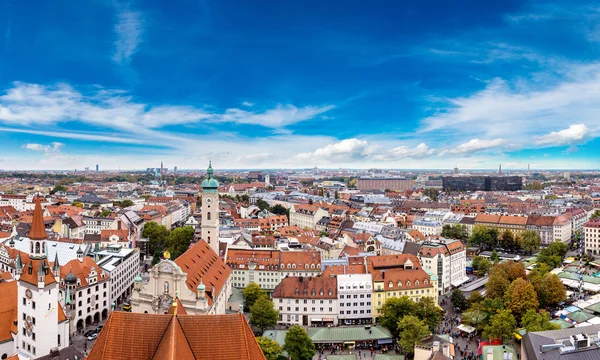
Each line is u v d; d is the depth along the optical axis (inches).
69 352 4453.7
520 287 6688.0
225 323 2989.7
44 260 4542.3
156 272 5644.7
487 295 7357.3
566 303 7303.2
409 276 7564.0
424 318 6230.3
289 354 5359.3
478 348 5634.8
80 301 6776.6
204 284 6200.8
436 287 7603.4
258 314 6437.0
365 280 7317.9
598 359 4052.7
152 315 2967.5
